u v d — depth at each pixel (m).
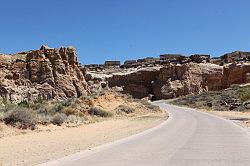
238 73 146.12
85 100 54.03
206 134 24.22
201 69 148.50
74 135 25.05
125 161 13.00
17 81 90.12
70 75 98.44
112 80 156.50
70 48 102.06
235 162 12.49
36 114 31.14
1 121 25.11
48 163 13.09
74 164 12.59
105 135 25.56
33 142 20.50
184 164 12.12
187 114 56.88
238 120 41.84
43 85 91.94
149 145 18.17
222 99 91.25
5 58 94.06
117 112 54.00
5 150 17.33
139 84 153.75
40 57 95.81
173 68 147.75
